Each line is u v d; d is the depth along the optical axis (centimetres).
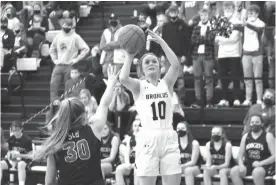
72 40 1623
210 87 1530
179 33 1547
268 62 1591
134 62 1591
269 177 1229
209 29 1509
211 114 1513
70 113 716
